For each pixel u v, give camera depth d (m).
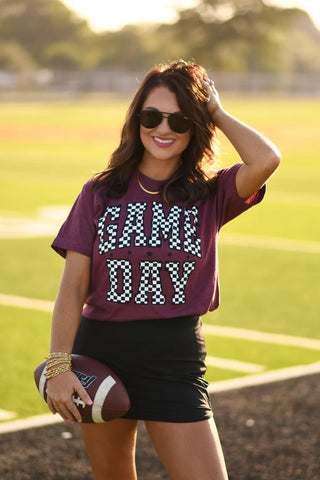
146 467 4.79
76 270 3.52
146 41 116.31
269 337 7.69
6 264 11.12
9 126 40.84
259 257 11.82
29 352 7.16
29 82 83.00
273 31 98.50
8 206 16.62
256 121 42.75
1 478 4.57
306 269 11.00
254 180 3.52
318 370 6.64
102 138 34.81
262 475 4.70
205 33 96.12
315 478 4.66
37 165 24.97
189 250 3.43
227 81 81.38
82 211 3.55
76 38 124.25
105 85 81.06
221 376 6.46
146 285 3.43
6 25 124.56
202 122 3.51
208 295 3.49
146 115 3.47
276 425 5.42
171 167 3.58
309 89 81.31
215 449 3.40
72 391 3.34
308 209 16.86
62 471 4.69
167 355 3.44
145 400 3.43
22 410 5.70
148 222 3.45
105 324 3.51
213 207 3.58
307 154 28.91
